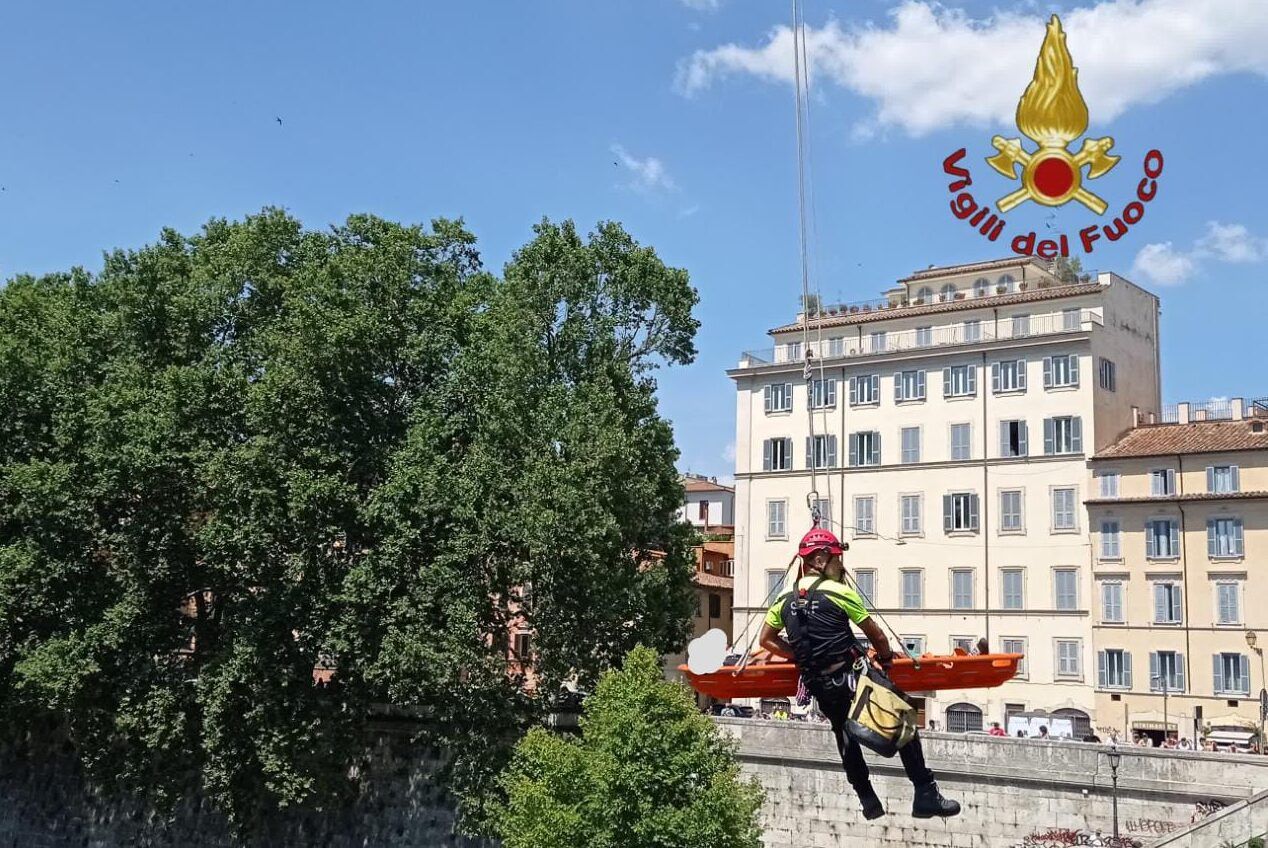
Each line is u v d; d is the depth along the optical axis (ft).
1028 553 194.59
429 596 127.24
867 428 212.43
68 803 163.32
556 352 152.05
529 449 134.00
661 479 150.51
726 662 51.21
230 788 135.95
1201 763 116.16
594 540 129.90
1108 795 120.67
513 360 131.75
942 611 200.44
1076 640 188.55
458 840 139.85
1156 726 178.81
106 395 135.13
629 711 104.78
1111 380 199.82
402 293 143.02
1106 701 183.73
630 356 153.99
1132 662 182.70
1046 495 194.59
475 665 128.67
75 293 155.43
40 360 146.20
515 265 151.84
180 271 147.95
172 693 134.51
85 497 138.51
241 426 137.49
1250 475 177.99
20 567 135.44
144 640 138.82
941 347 206.59
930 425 206.59
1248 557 175.52
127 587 137.39
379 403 141.69
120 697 138.92
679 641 151.43
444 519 131.44
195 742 141.90
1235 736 168.76
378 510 129.29
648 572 145.07
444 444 137.49
